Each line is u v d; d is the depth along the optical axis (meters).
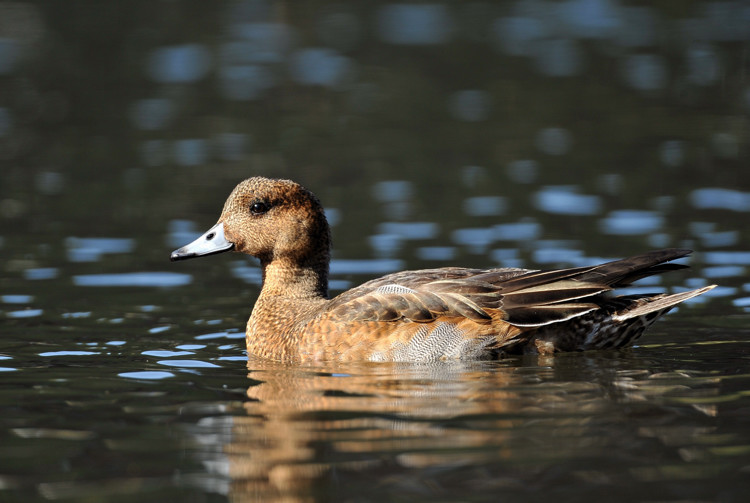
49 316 12.69
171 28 35.44
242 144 23.28
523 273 10.90
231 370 10.34
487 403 8.84
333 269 14.79
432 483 7.11
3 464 7.58
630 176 20.03
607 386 9.35
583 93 27.59
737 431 7.97
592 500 6.81
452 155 22.05
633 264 10.73
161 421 8.52
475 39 34.19
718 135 23.14
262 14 37.84
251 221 11.91
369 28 35.81
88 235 16.89
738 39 33.09
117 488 7.15
